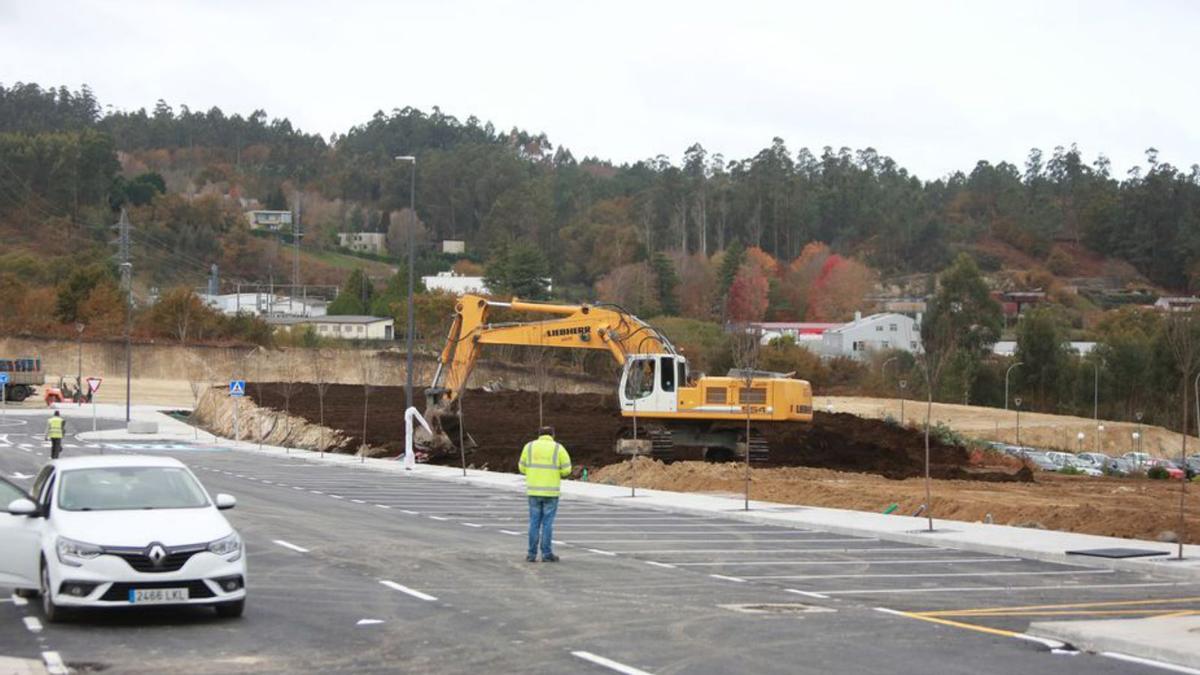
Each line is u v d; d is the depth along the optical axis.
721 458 43.84
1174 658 11.62
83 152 182.12
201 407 74.56
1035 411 108.50
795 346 111.94
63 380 93.25
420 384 101.56
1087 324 166.75
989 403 109.56
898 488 35.12
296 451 51.81
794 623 13.55
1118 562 19.19
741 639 12.56
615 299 144.12
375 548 20.31
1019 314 164.62
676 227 194.00
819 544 22.06
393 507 28.38
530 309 44.06
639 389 42.78
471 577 17.06
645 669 11.10
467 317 44.03
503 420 60.25
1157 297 194.75
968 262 118.19
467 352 44.00
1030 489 40.31
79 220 174.62
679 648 12.07
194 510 14.14
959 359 108.00
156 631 12.94
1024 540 21.83
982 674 10.99
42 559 13.74
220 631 12.93
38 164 178.12
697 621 13.62
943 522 25.19
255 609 14.30
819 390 106.19
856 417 64.81
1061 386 109.19
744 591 16.03
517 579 16.91
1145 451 91.44
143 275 164.38
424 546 20.70
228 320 113.75
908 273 197.38
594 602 14.91
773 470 38.81
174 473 14.96
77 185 180.62
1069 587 16.98
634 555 19.92
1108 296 194.62
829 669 11.14
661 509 28.81
